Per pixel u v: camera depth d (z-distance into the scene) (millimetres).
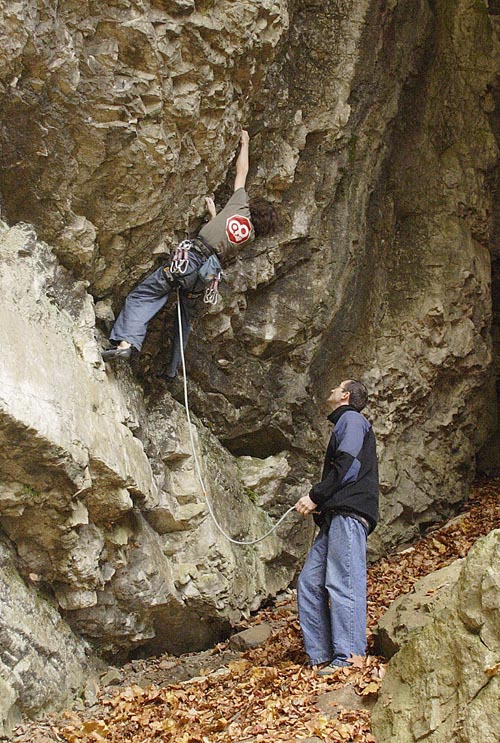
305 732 4438
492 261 10352
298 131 7273
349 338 8438
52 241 5500
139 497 5902
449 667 4188
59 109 5055
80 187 5395
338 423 5781
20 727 4945
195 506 6477
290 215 7406
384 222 8898
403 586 7453
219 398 7297
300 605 5605
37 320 5145
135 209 5641
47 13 4727
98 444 5285
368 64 7711
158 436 6465
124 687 5867
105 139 5230
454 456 9453
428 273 9125
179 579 6309
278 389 7707
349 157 7809
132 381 6305
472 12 9336
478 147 9469
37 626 5230
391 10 7848
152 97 5297
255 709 4902
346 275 7934
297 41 7309
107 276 5895
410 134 9086
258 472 7641
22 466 4848
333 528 5555
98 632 5914
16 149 5082
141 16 5055
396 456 8867
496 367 10703
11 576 5230
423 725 4066
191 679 5883
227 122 5977
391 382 8711
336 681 5090
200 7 5359
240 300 7199
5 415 4484
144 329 5883
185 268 5832
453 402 9336
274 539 7605
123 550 5863
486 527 8609
